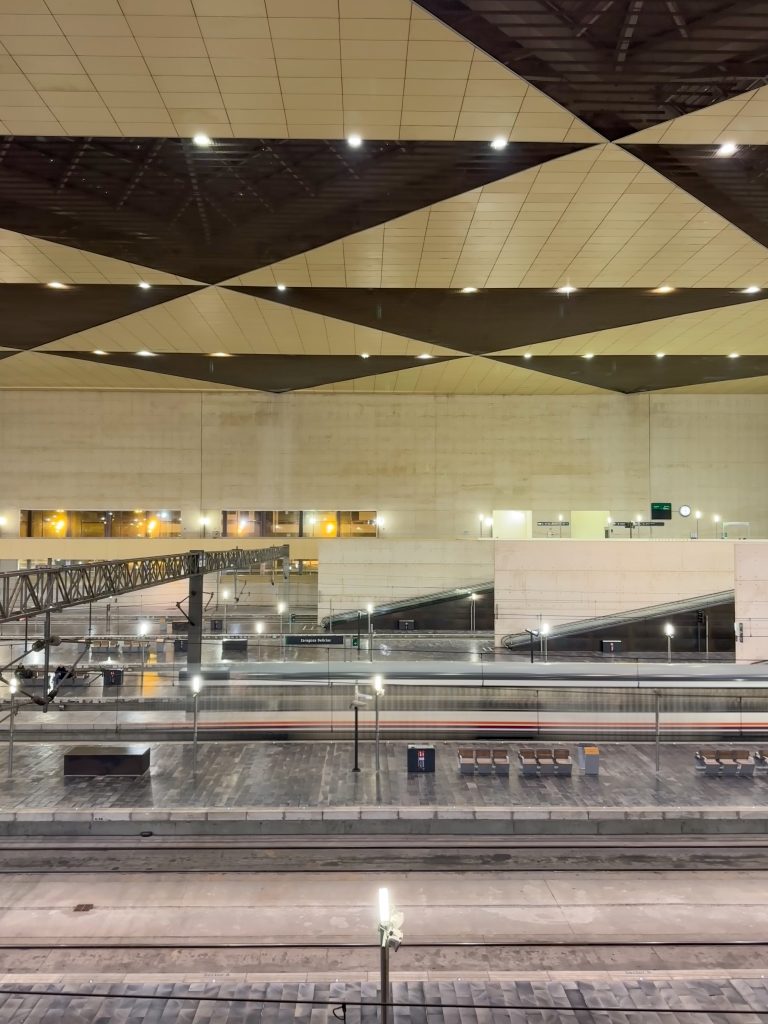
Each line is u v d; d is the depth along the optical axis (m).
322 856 14.01
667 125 12.66
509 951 10.88
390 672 23.08
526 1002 8.87
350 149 13.54
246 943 11.04
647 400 38.00
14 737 20.61
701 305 22.81
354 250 18.23
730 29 10.07
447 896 12.56
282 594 38.16
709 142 13.21
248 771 17.52
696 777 17.19
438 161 13.95
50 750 19.31
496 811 14.99
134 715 20.97
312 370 32.22
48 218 16.30
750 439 37.84
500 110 12.24
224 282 20.44
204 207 15.77
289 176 14.57
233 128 12.85
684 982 9.30
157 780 16.88
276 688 22.36
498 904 12.29
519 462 38.00
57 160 13.95
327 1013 8.66
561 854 14.12
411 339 26.72
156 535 38.06
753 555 27.56
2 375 33.53
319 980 9.41
